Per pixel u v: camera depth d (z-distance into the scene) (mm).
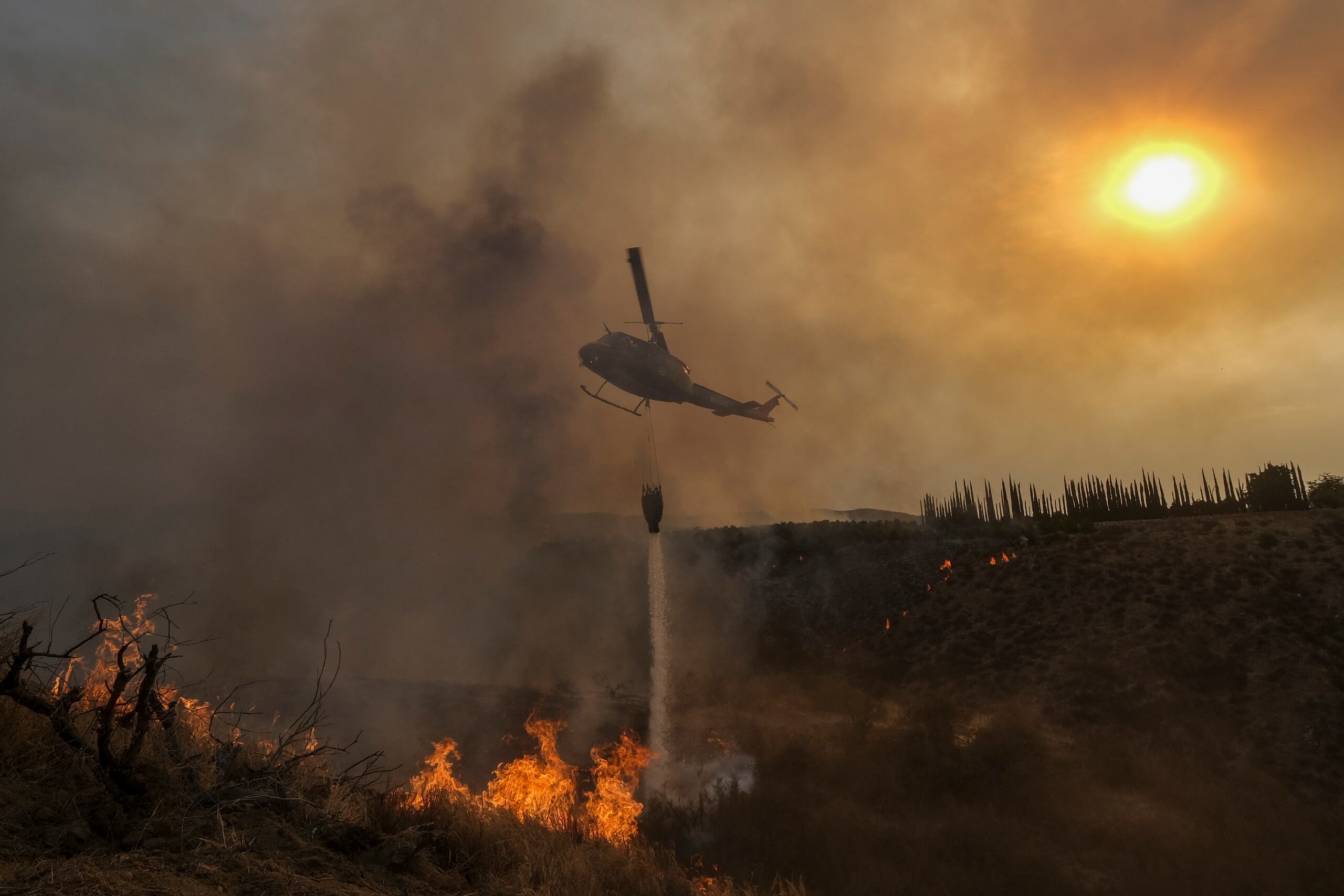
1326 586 40312
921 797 24828
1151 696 35688
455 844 5977
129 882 3902
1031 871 19031
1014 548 56062
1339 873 20062
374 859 5180
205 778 5328
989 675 42062
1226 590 42406
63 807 4492
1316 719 31625
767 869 18359
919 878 18297
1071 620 44406
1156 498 59281
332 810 5637
